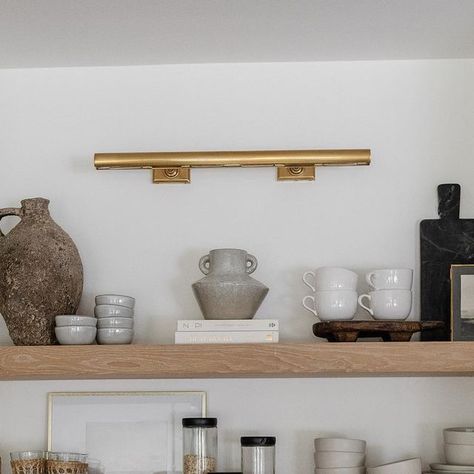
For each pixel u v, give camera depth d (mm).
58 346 2344
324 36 2537
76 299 2521
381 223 2643
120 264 2654
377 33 2518
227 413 2568
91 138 2713
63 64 2727
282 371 2314
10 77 2732
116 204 2682
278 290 2627
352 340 2361
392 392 2564
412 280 2461
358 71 2713
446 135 2676
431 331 2518
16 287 2424
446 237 2586
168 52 2646
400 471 2334
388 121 2688
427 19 2428
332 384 2574
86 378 2531
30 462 2381
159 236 2664
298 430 2557
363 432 2551
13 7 2342
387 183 2660
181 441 2549
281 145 2688
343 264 2629
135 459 2543
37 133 2719
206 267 2584
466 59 2701
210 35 2527
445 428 2545
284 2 2322
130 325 2467
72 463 2371
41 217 2527
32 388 2590
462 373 2404
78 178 2695
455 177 2656
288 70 2719
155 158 2629
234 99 2713
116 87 2727
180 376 2459
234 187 2676
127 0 2307
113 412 2566
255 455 2396
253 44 2592
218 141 2697
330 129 2689
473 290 2521
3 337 2619
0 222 2680
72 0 2303
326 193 2660
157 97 2721
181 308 2629
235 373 2336
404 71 2705
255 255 2645
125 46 2600
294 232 2648
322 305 2443
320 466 2404
